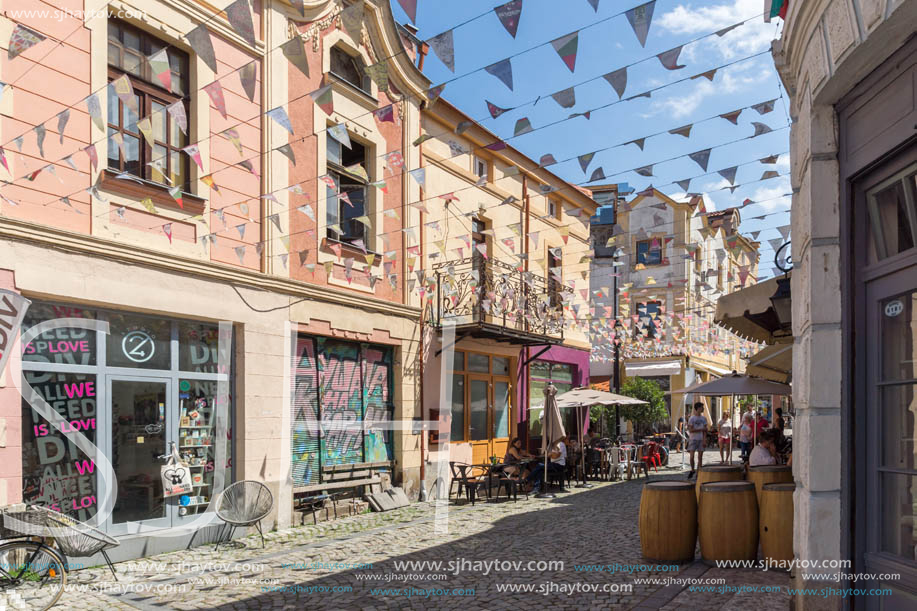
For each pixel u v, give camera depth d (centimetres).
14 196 681
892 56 344
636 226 2650
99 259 754
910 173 342
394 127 1238
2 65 677
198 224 879
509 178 1574
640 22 374
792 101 478
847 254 387
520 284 1503
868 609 364
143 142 821
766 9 459
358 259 1161
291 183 1024
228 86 926
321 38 1084
